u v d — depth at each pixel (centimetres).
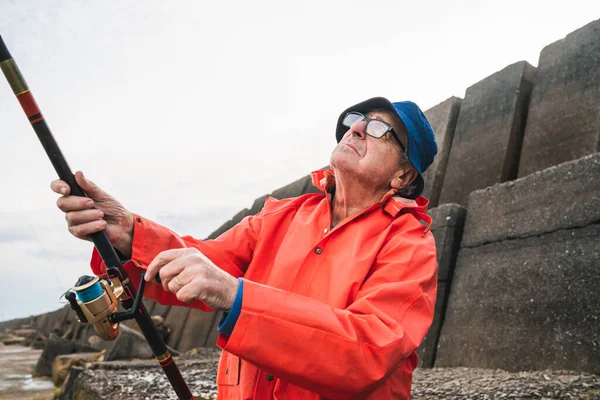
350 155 160
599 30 394
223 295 108
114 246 154
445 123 515
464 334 372
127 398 313
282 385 131
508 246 367
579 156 368
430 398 258
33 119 130
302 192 768
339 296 133
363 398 123
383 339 112
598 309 291
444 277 411
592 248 309
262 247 161
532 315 328
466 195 454
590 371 282
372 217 149
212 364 488
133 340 615
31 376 779
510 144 436
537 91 427
